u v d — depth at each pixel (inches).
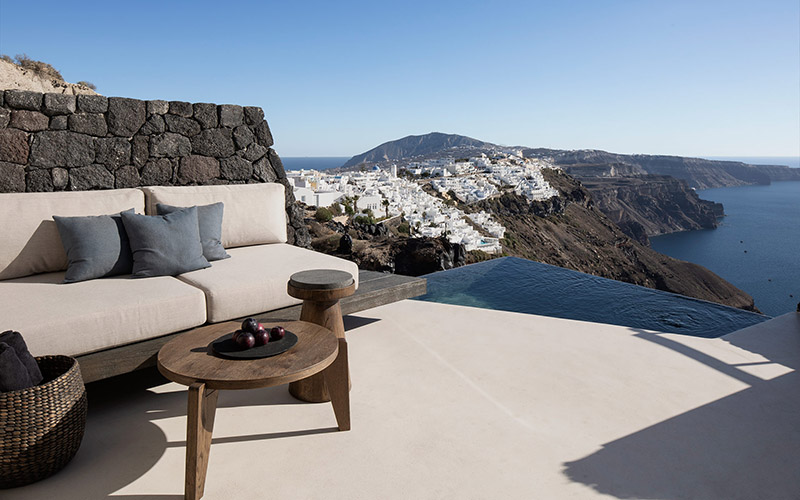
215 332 61.8
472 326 109.3
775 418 68.7
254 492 50.8
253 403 72.1
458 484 52.5
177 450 59.5
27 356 52.7
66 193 92.4
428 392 75.7
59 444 51.8
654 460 57.7
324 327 65.4
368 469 55.2
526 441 61.6
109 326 66.8
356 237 1155.9
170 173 123.3
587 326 111.0
